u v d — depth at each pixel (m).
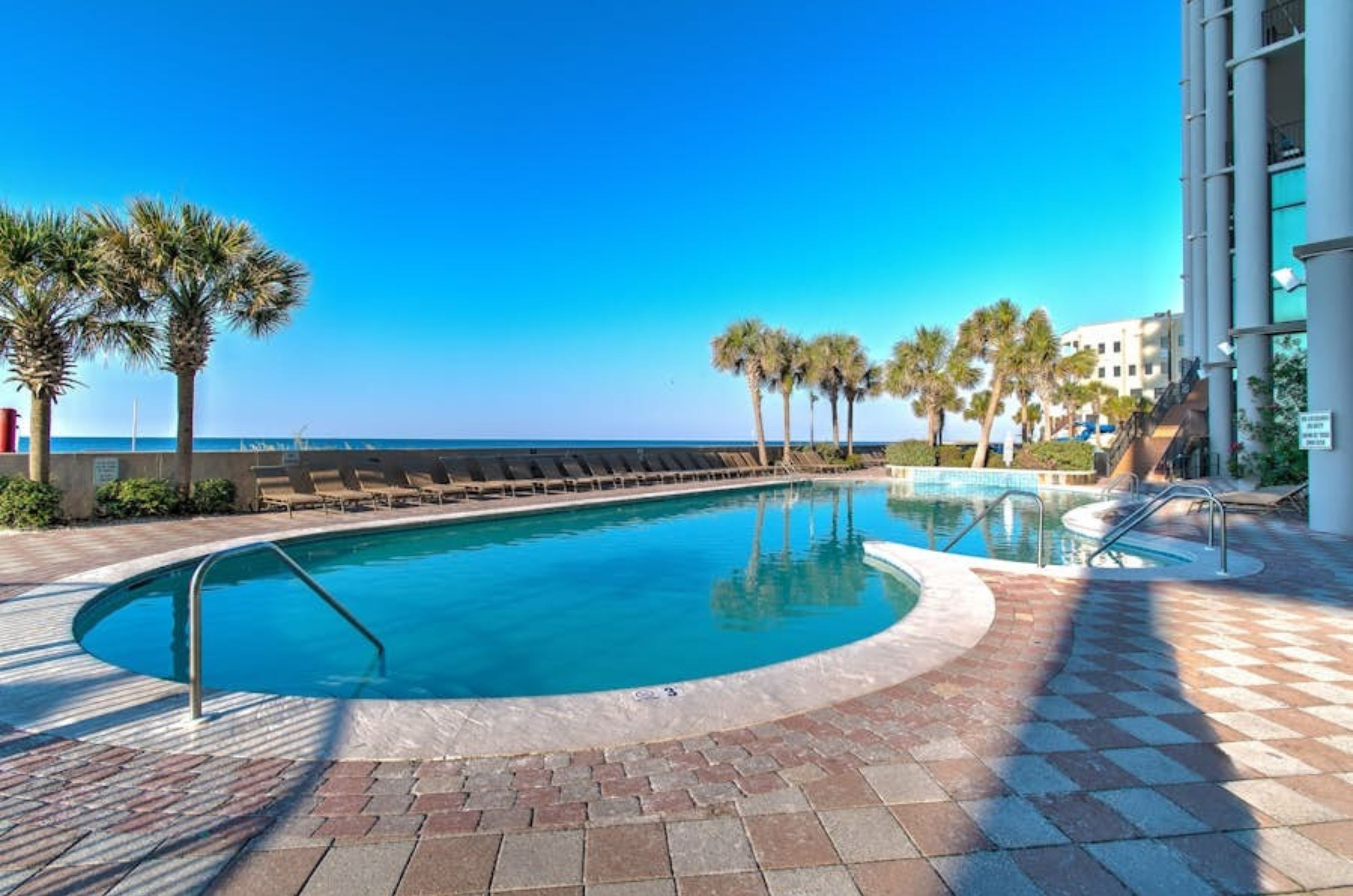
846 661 4.19
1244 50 14.79
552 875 2.09
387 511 12.39
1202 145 20.45
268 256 11.38
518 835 2.32
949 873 2.11
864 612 6.80
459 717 3.33
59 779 2.73
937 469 22.52
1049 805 2.51
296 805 2.52
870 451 36.25
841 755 2.93
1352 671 4.03
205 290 11.06
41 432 9.95
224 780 2.72
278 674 5.00
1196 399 20.84
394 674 5.04
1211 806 2.51
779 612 6.81
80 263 9.73
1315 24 9.59
